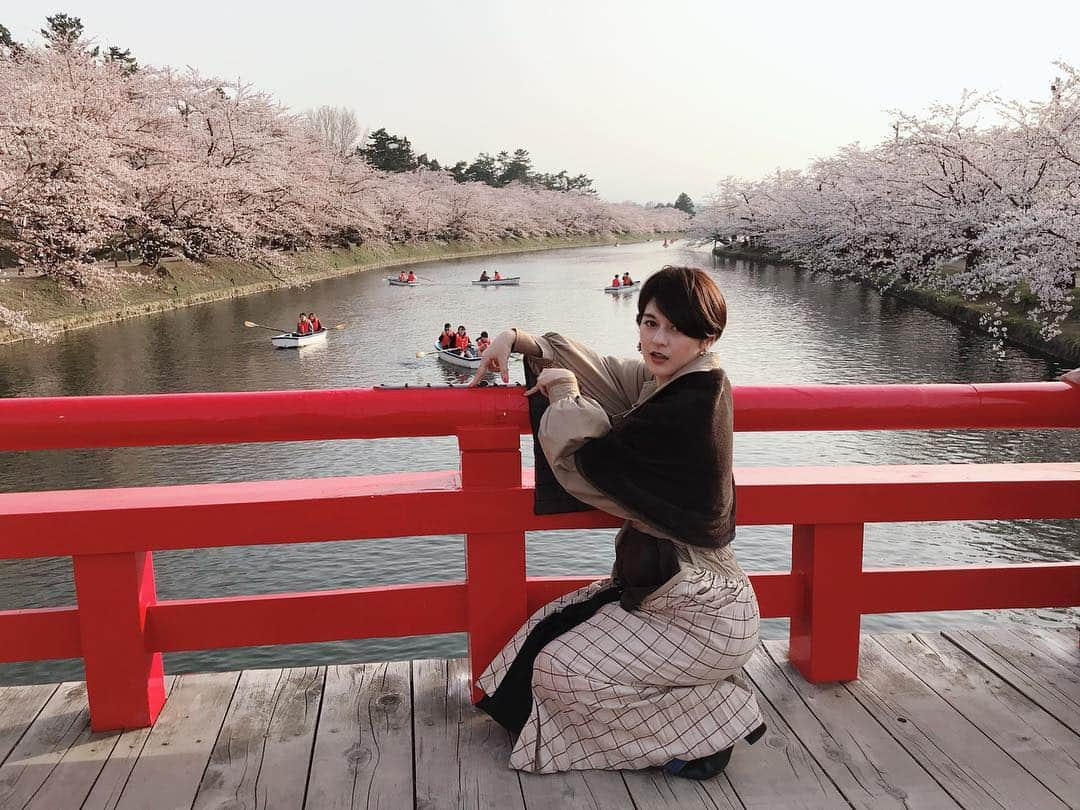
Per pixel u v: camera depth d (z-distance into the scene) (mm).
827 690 2258
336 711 2178
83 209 21359
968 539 9578
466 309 29250
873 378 17062
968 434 13539
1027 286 21828
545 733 1924
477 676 2133
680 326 1723
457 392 1960
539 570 8727
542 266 50562
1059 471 2273
